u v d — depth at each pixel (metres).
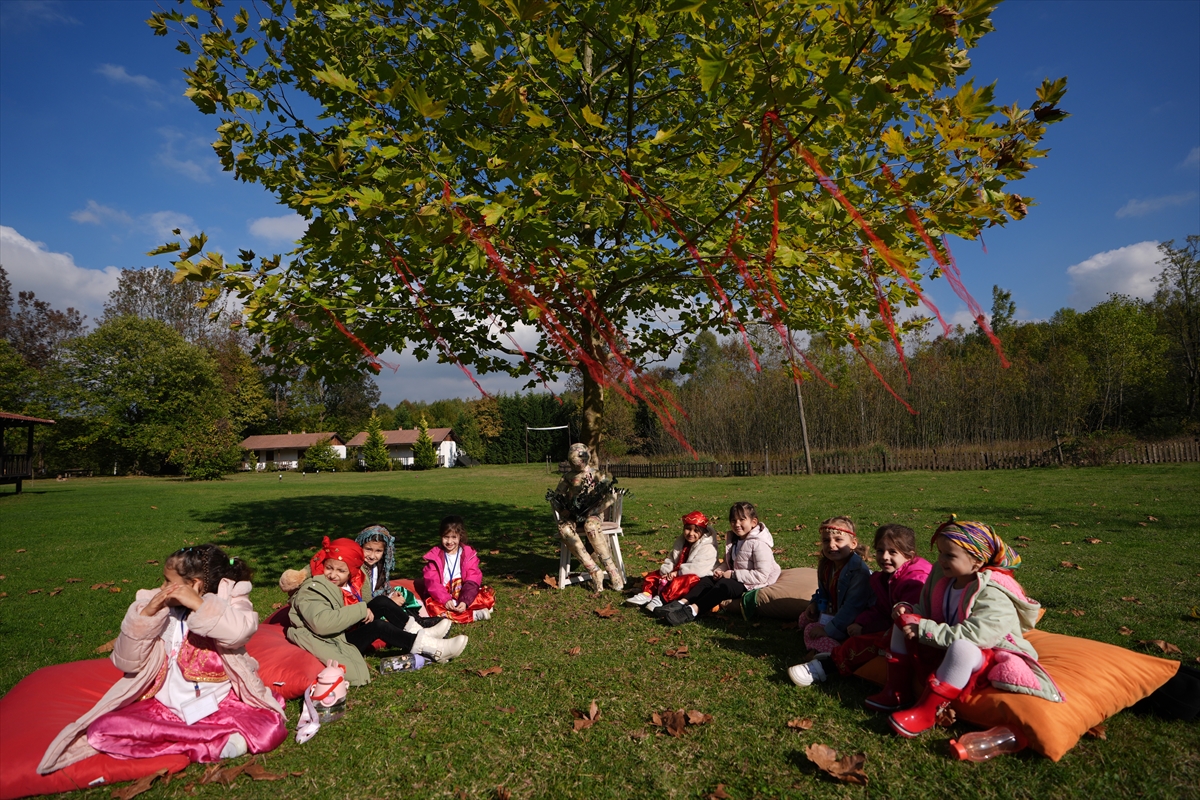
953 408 29.70
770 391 32.44
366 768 2.72
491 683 3.64
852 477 22.50
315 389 70.25
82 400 44.94
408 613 4.45
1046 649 3.06
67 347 45.75
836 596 3.92
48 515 13.88
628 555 7.70
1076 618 4.33
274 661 3.57
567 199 4.16
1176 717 2.80
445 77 5.23
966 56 3.44
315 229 3.89
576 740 2.90
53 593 6.40
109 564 8.02
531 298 4.94
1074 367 29.91
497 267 4.61
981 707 2.73
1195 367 33.75
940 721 2.82
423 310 5.54
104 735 2.65
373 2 5.97
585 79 5.41
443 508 14.34
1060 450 22.89
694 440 34.19
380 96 3.54
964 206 3.27
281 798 2.50
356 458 56.06
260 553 8.54
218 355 56.50
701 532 5.29
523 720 3.13
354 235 3.96
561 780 2.57
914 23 2.78
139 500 18.27
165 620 2.82
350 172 5.30
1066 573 5.70
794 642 4.16
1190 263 33.91
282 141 5.63
